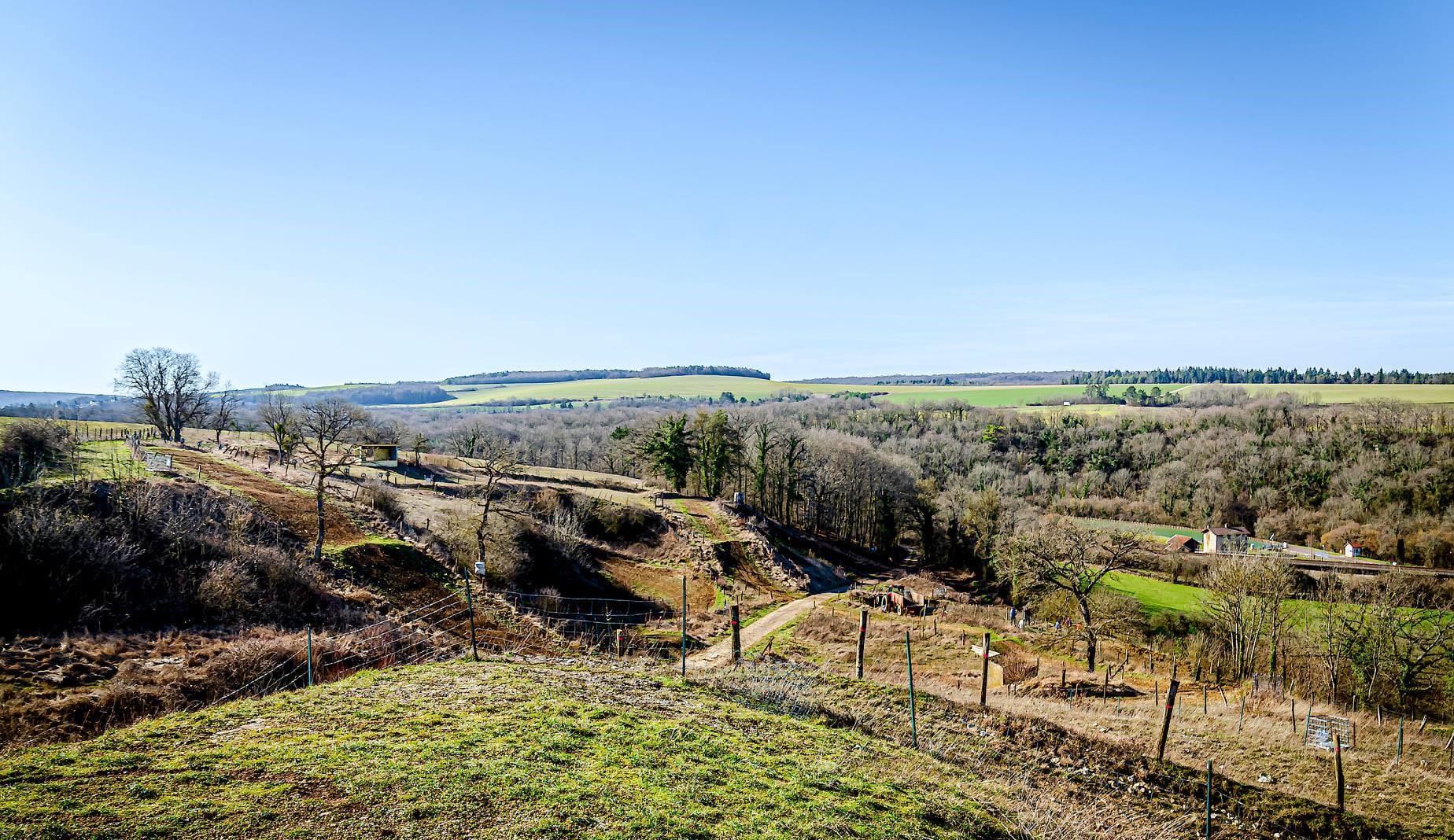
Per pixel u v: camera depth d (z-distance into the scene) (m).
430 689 22.09
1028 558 60.09
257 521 47.31
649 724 20.05
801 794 16.78
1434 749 31.39
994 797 20.11
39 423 60.09
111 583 35.12
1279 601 56.06
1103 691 38.34
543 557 62.78
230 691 25.89
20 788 13.65
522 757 16.48
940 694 30.80
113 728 22.59
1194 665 53.44
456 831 13.04
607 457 132.88
